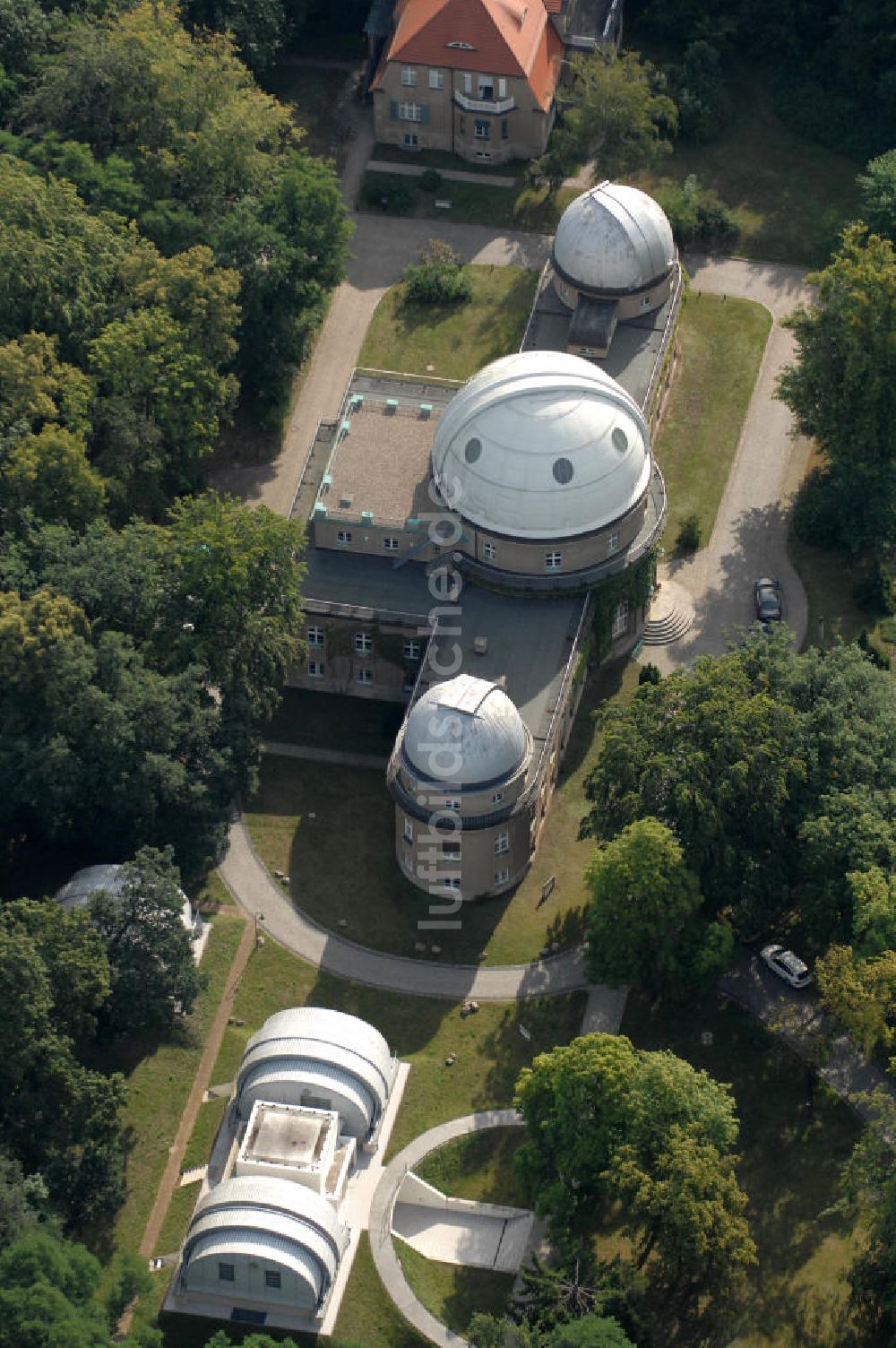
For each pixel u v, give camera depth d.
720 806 127.81
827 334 156.38
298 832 144.75
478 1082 128.75
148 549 142.25
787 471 169.25
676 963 126.44
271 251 168.12
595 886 125.94
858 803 128.25
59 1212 116.56
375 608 147.38
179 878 132.12
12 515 143.75
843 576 160.75
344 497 150.00
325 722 152.38
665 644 157.25
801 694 136.38
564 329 169.75
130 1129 125.31
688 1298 117.25
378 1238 119.62
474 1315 113.44
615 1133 115.25
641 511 148.00
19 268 152.38
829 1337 115.38
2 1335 102.25
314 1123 120.81
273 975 135.50
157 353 154.12
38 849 141.00
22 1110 117.25
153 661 140.75
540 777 136.25
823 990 121.06
